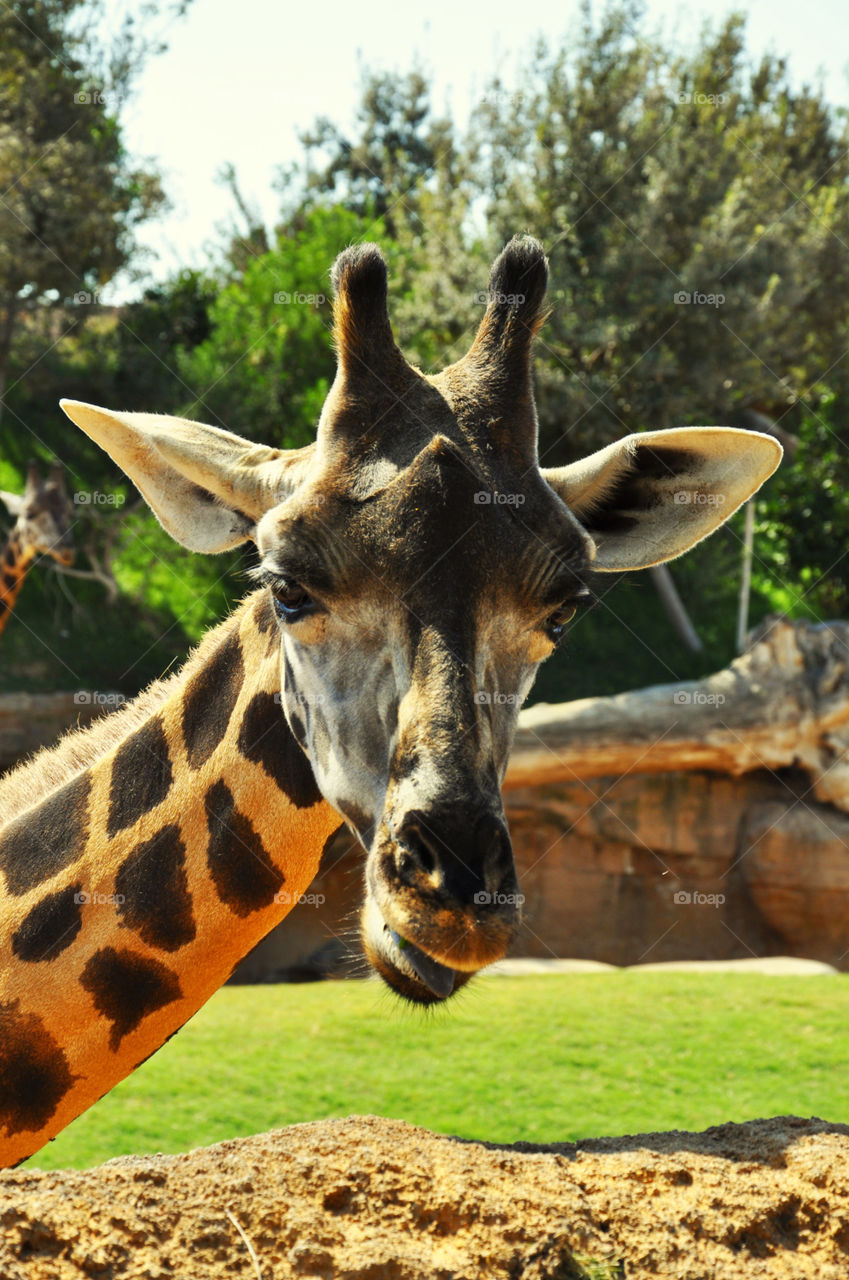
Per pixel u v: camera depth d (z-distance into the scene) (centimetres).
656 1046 923
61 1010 298
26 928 304
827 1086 826
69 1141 712
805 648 1667
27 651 1925
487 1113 768
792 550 2288
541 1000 1070
